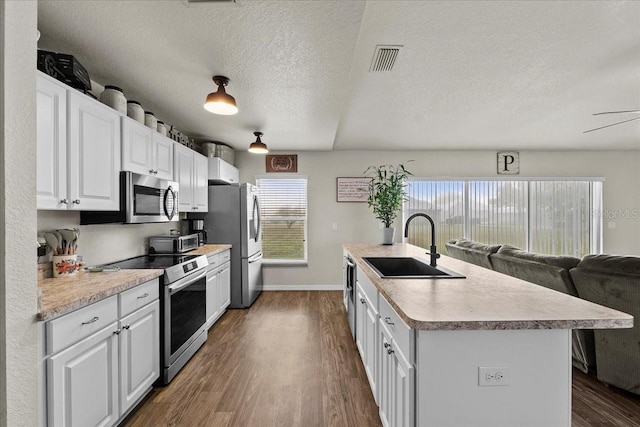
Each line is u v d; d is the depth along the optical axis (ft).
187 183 11.19
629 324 3.44
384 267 8.32
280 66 6.88
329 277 16.94
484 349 3.56
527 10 5.63
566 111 11.16
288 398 6.86
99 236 8.05
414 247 10.99
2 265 2.71
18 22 2.83
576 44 6.76
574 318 3.48
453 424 3.57
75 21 5.32
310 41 5.90
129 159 7.53
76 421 4.70
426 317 3.52
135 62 6.75
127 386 6.01
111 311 5.55
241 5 4.88
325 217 16.97
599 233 17.54
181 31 5.60
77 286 5.51
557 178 17.49
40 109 5.09
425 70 7.95
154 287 7.05
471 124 12.69
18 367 2.85
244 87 8.02
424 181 17.48
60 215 6.78
